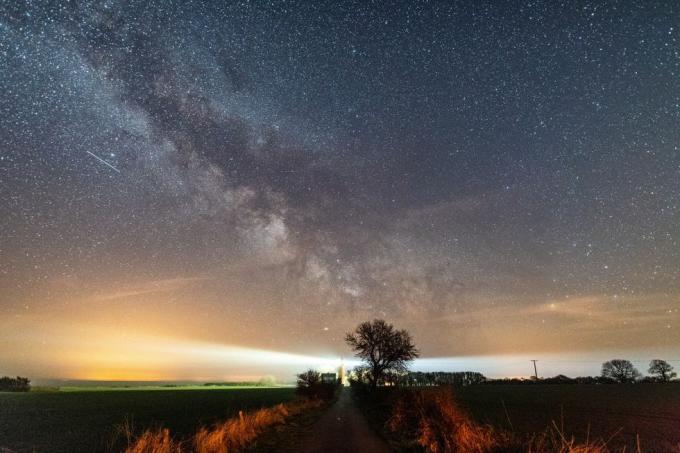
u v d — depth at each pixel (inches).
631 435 991.0
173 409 1758.1
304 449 600.4
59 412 1739.7
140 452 447.8
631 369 5413.4
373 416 1141.7
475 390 3577.8
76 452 767.1
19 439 961.5
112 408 1910.7
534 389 3705.7
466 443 451.2
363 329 1873.8
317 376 2012.8
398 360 1836.9
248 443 628.7
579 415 1433.3
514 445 396.2
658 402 2064.5
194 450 517.7
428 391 735.7
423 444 575.2
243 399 2508.6
